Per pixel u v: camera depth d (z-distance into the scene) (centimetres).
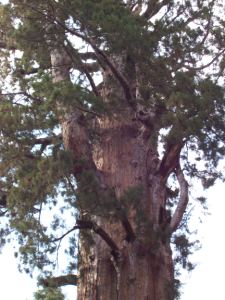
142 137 1534
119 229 1437
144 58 1369
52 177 1302
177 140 1370
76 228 1395
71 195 1309
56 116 1411
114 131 1565
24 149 1447
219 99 1345
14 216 1407
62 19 1355
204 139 1373
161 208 1492
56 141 1448
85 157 1376
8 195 1431
